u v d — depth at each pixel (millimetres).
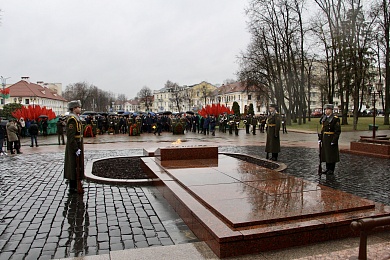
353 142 14500
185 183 6609
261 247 4094
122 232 5219
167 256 4074
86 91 104812
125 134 31922
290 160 12602
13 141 15477
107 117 34875
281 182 6641
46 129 29703
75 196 7391
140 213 6145
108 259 4035
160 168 8539
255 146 18344
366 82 36094
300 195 5625
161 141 23047
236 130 28969
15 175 9859
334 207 4906
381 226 3463
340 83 34000
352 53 31469
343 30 31812
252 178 7027
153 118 33812
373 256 3742
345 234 4484
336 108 77562
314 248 4176
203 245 4375
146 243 4781
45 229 5371
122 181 8367
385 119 37656
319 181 8734
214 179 6965
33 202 6930
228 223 4398
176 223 5566
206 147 9867
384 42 34906
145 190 7836
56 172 10344
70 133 7539
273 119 12156
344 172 10000
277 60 40562
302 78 41469
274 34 39594
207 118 30094
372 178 9086
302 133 31062
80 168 7758
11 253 4469
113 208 6473
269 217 4477
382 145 13062
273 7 38875
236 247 4004
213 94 111625
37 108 30562
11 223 5656
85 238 4992
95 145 19750
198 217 4750
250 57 42250
